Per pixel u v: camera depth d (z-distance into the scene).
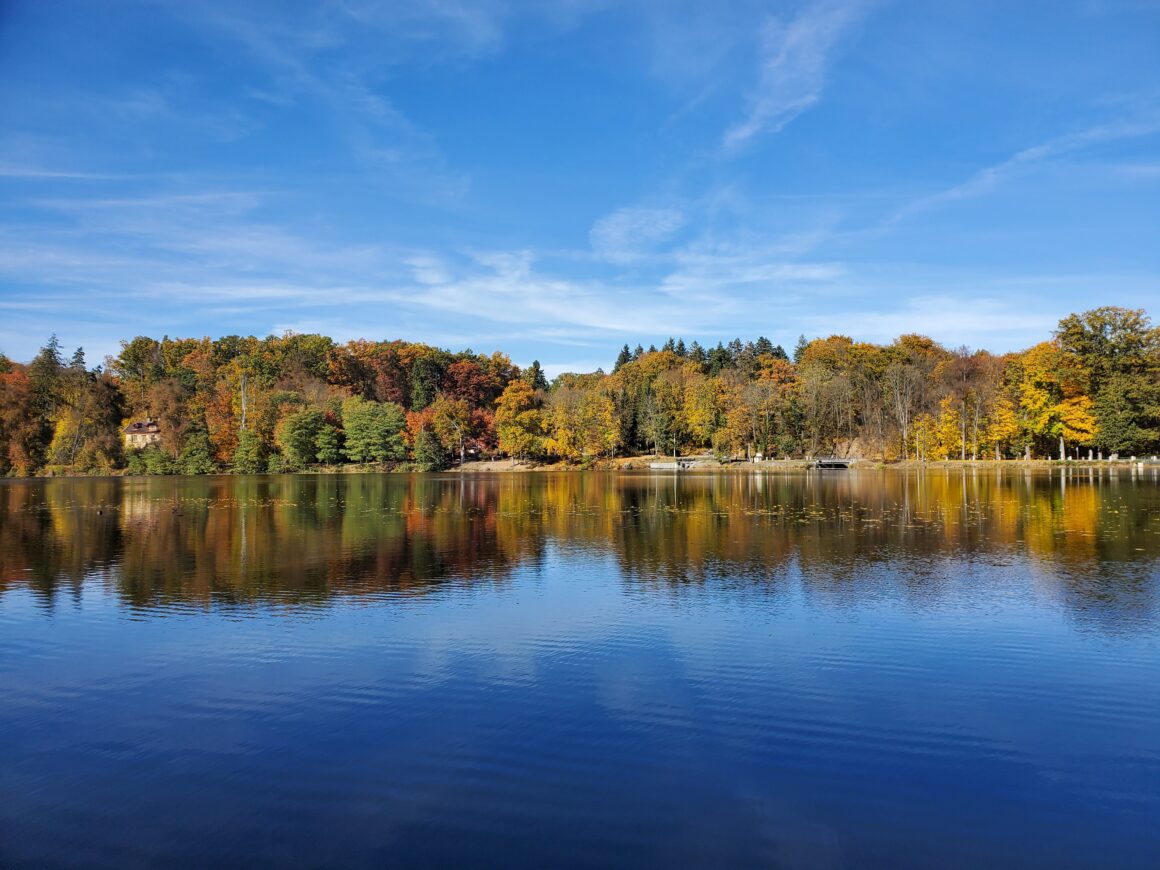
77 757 10.50
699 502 48.12
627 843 8.34
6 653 15.13
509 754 10.52
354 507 46.19
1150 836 8.49
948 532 31.56
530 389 127.00
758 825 8.70
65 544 29.70
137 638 16.11
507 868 7.89
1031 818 8.87
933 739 10.98
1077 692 12.76
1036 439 95.56
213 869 7.91
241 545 29.25
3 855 8.17
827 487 61.69
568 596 19.91
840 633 16.20
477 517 39.56
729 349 167.38
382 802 9.25
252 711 12.07
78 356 106.56
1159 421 84.12
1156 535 29.95
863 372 115.81
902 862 8.00
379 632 16.47
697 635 16.12
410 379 140.38
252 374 129.12
